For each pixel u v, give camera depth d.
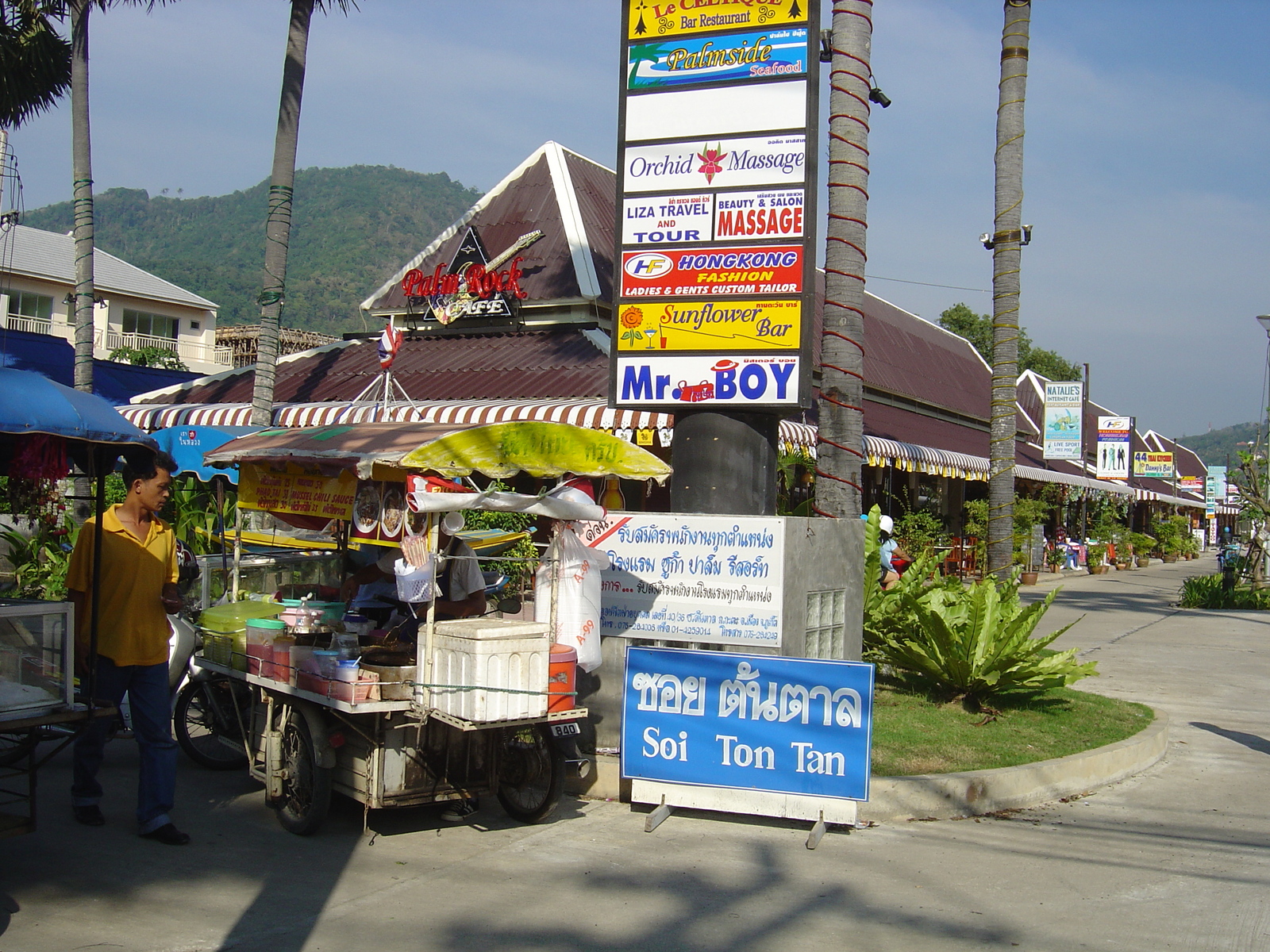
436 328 19.47
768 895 5.38
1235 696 11.46
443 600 6.73
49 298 40.12
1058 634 9.12
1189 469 70.94
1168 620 18.88
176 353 45.62
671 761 6.73
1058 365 64.12
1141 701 11.10
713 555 7.31
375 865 5.73
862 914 5.15
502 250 19.45
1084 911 5.25
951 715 8.96
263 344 14.45
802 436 15.95
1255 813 7.13
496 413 14.72
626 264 8.31
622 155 8.32
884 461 19.48
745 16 8.04
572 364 16.62
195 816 6.58
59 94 16.55
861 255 9.22
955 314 58.78
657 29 8.26
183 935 4.69
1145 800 7.45
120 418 5.33
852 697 6.39
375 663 6.13
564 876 5.61
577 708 6.25
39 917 4.83
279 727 6.48
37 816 6.39
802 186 7.88
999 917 5.14
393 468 6.04
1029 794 7.23
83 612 5.87
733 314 8.04
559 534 6.75
